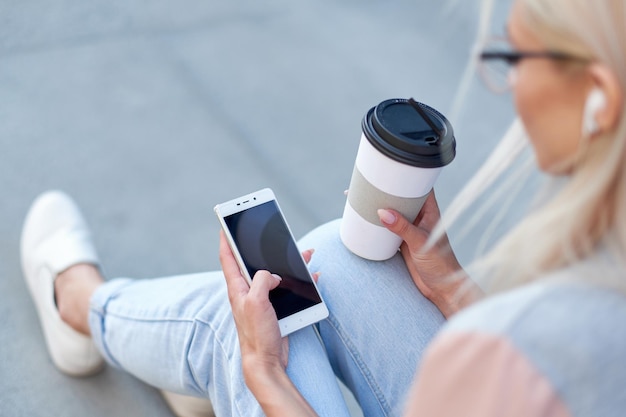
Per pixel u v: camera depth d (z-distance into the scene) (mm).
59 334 1618
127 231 1972
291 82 2523
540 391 604
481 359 632
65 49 2438
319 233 1270
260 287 1072
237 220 1184
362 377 1156
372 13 2947
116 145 2176
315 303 1153
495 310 643
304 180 2221
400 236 1116
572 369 605
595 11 612
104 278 1683
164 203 2059
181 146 2219
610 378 606
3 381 1625
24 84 2291
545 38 650
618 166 637
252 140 2297
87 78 2357
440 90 2623
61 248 1676
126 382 1670
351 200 1129
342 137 2379
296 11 2855
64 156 2115
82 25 2539
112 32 2541
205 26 2668
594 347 607
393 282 1186
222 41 2621
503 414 621
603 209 663
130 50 2494
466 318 656
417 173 1022
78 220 1802
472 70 746
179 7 2725
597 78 618
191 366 1250
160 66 2465
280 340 1086
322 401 1092
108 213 2002
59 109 2240
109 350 1449
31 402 1600
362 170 1066
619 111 618
